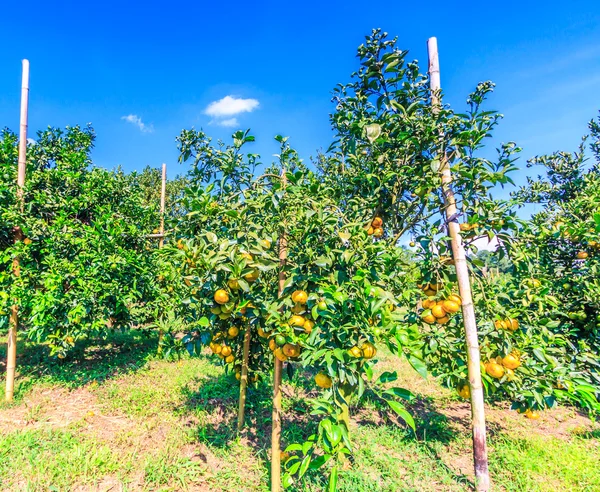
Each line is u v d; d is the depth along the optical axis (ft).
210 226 9.46
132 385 16.12
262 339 11.00
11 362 14.24
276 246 9.02
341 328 6.61
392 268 9.09
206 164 11.39
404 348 6.68
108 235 17.34
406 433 12.25
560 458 10.50
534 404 9.69
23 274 14.65
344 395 9.82
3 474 9.17
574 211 14.12
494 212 9.44
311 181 9.88
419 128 9.60
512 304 11.36
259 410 13.70
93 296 15.75
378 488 9.02
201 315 10.02
